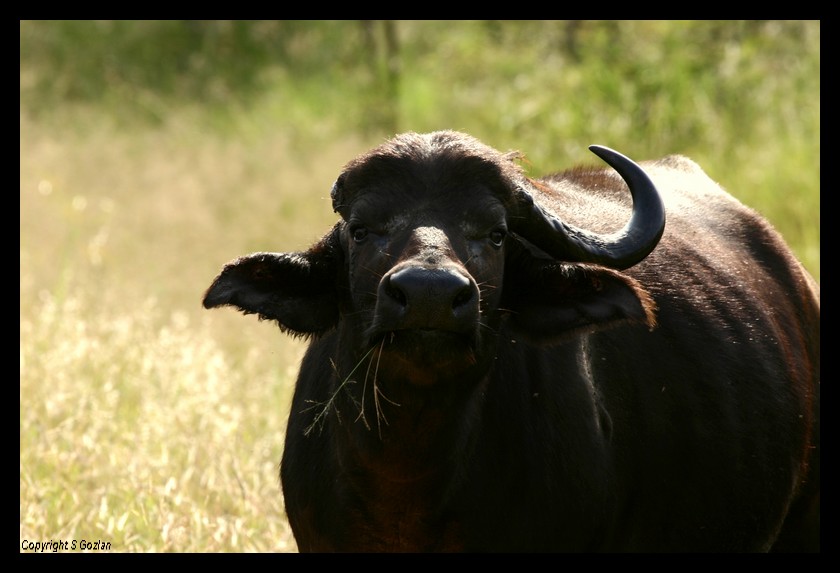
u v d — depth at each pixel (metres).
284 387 28.17
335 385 16.50
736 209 21.92
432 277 13.40
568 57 55.19
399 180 15.21
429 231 14.48
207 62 65.50
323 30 66.75
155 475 23.05
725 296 19.80
